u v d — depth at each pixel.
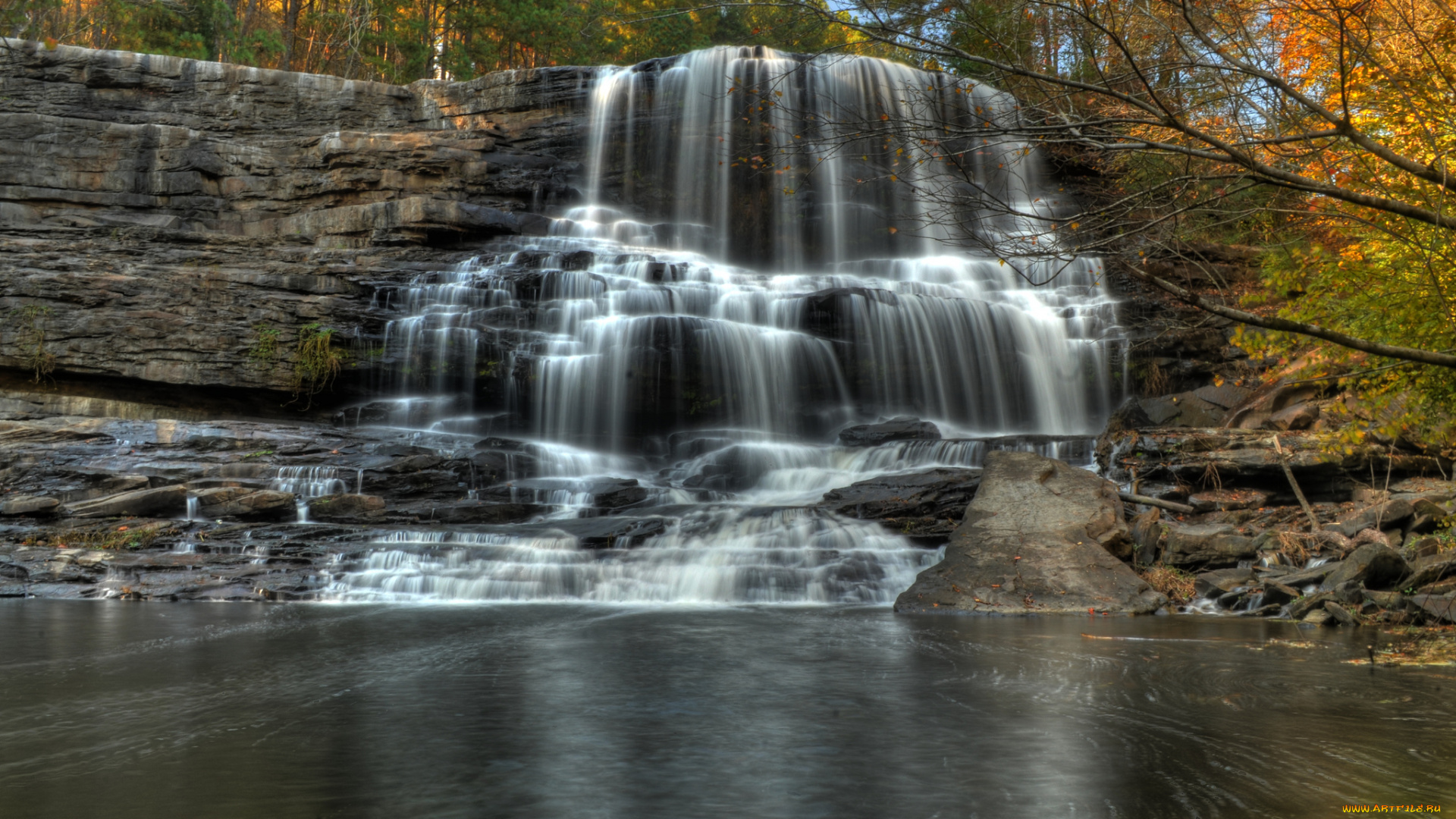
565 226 29.16
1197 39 8.28
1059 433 23.59
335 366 22.95
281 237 27.20
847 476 19.19
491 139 30.88
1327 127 8.62
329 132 29.81
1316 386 18.41
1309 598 11.66
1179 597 13.02
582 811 4.46
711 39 40.44
